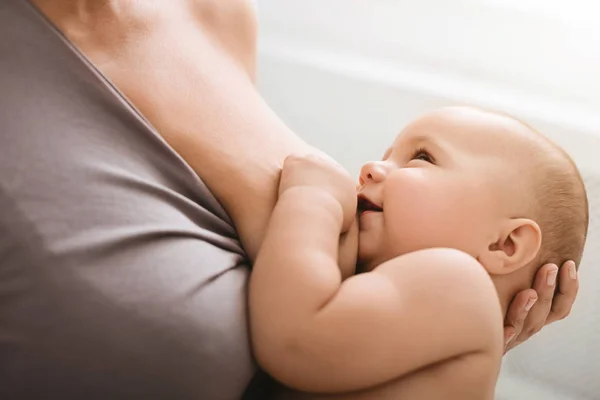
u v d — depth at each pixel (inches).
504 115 31.9
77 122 23.8
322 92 53.2
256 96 30.8
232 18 32.3
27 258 21.8
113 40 27.6
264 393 28.6
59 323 21.8
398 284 25.0
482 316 25.2
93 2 27.4
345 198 27.3
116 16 27.9
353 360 24.0
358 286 24.8
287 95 54.2
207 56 30.0
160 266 23.2
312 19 56.0
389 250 28.9
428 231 28.5
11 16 24.2
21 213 21.9
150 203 24.1
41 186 22.3
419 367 24.8
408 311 24.4
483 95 50.5
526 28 51.6
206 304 23.6
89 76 24.5
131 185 24.0
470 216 28.7
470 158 29.6
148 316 22.5
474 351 25.4
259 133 28.7
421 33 53.9
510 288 30.6
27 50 23.9
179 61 28.6
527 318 32.3
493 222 29.0
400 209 28.6
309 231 25.3
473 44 53.0
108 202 23.1
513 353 48.4
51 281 21.8
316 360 24.0
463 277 25.3
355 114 52.6
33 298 21.8
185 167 25.8
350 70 52.5
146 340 22.5
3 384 22.0
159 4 29.8
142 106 26.8
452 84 51.8
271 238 25.5
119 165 24.1
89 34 27.2
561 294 33.1
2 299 21.8
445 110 31.5
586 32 50.4
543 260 30.9
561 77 51.2
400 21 54.3
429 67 54.0
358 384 24.3
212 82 28.9
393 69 53.5
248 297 25.1
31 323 21.7
